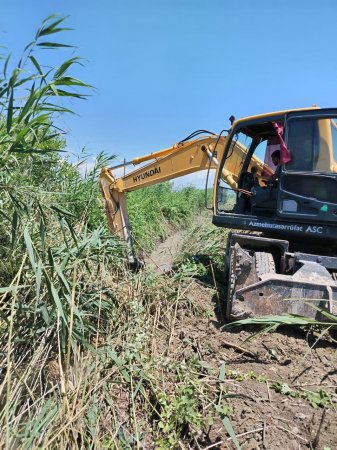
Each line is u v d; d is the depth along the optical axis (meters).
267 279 4.17
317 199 4.76
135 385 3.03
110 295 3.67
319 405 2.97
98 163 6.75
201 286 5.39
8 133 2.71
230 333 4.14
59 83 2.74
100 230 3.52
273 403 2.98
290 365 3.57
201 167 6.27
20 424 2.19
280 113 5.17
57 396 2.48
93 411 2.54
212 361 3.59
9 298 3.14
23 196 3.31
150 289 4.53
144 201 11.24
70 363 2.95
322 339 3.99
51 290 2.52
